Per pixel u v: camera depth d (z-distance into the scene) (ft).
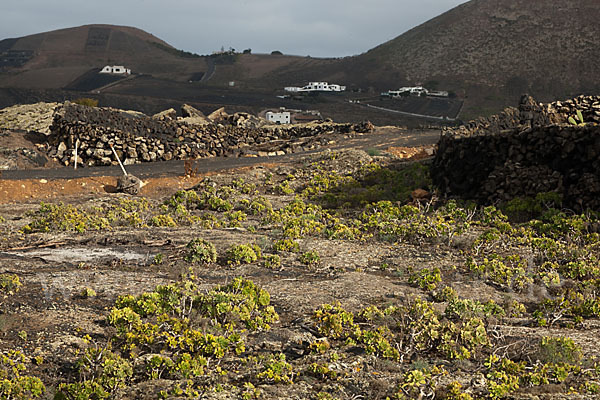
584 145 60.29
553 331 28.40
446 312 30.35
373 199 79.56
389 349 24.79
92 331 27.53
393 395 21.06
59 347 25.63
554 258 44.80
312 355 25.32
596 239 48.19
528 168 65.57
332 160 104.73
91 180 93.97
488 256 45.73
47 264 39.65
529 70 505.66
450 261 44.60
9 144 110.73
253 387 21.35
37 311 29.81
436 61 581.12
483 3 654.53
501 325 29.76
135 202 74.23
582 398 20.12
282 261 43.01
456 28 627.87
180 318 29.01
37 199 83.25
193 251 42.04
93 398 21.68
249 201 75.61
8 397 20.81
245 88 557.74
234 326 28.43
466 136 77.30
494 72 517.14
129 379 23.13
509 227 53.57
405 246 49.60
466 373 23.27
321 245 49.11
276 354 24.56
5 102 413.59
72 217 56.34
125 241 46.39
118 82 532.73
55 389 22.09
